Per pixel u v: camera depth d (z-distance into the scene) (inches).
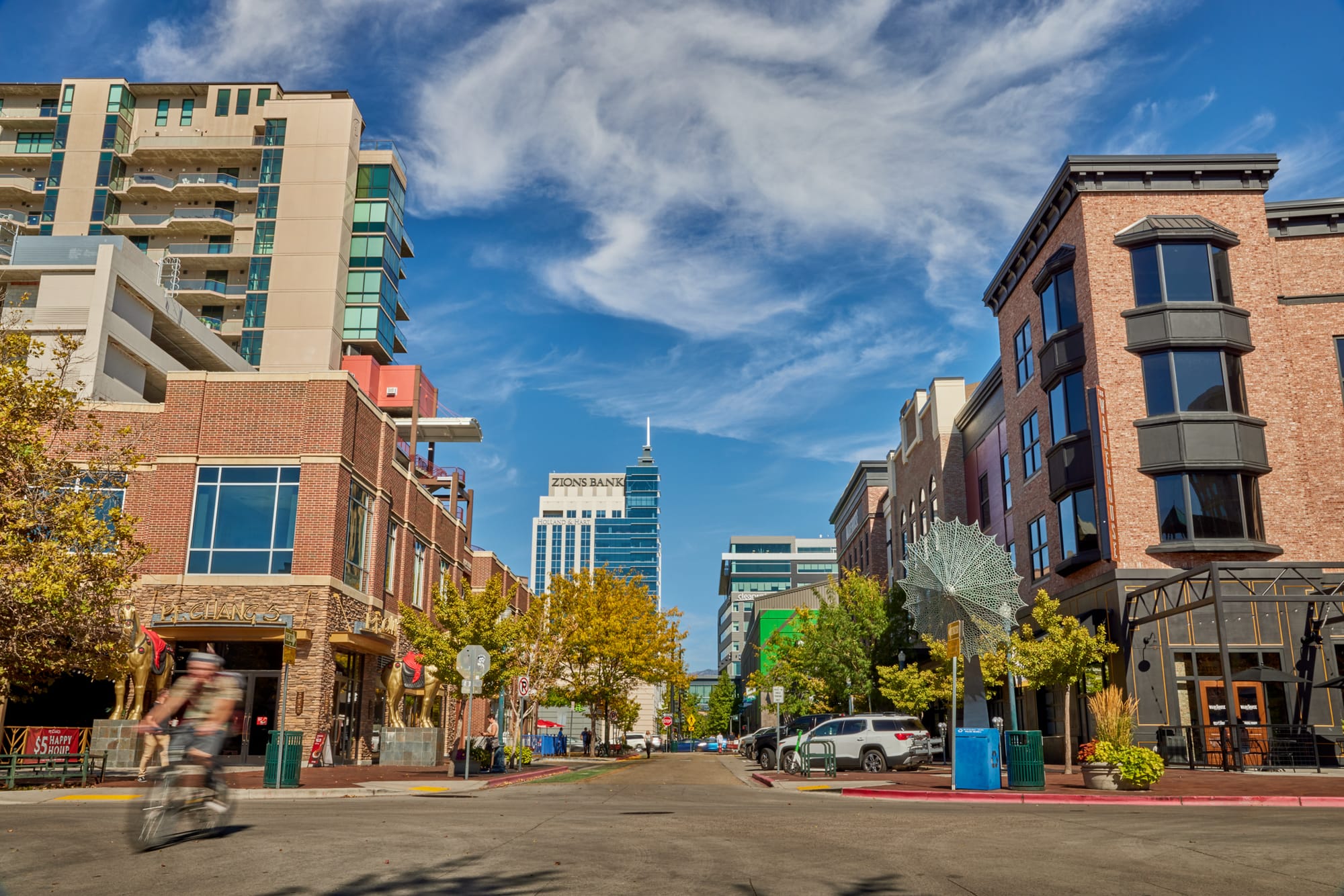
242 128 3051.2
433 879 309.9
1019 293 1585.9
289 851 367.9
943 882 313.6
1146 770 730.2
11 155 2989.7
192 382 1163.3
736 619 7155.5
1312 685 1144.8
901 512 2394.2
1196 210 1321.4
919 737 1070.4
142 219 2965.1
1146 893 294.2
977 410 1879.9
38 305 1685.5
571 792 836.6
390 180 3058.6
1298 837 425.1
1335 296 1304.1
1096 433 1268.5
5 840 398.3
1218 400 1256.2
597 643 1797.5
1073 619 1176.2
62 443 1133.1
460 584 1161.4
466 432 2583.7
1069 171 1328.7
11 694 989.2
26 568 777.6
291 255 2913.4
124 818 505.4
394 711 1232.2
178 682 413.4
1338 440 1263.5
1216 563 1096.8
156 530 1126.4
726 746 3410.4
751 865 349.1
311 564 1119.0
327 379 1163.9
